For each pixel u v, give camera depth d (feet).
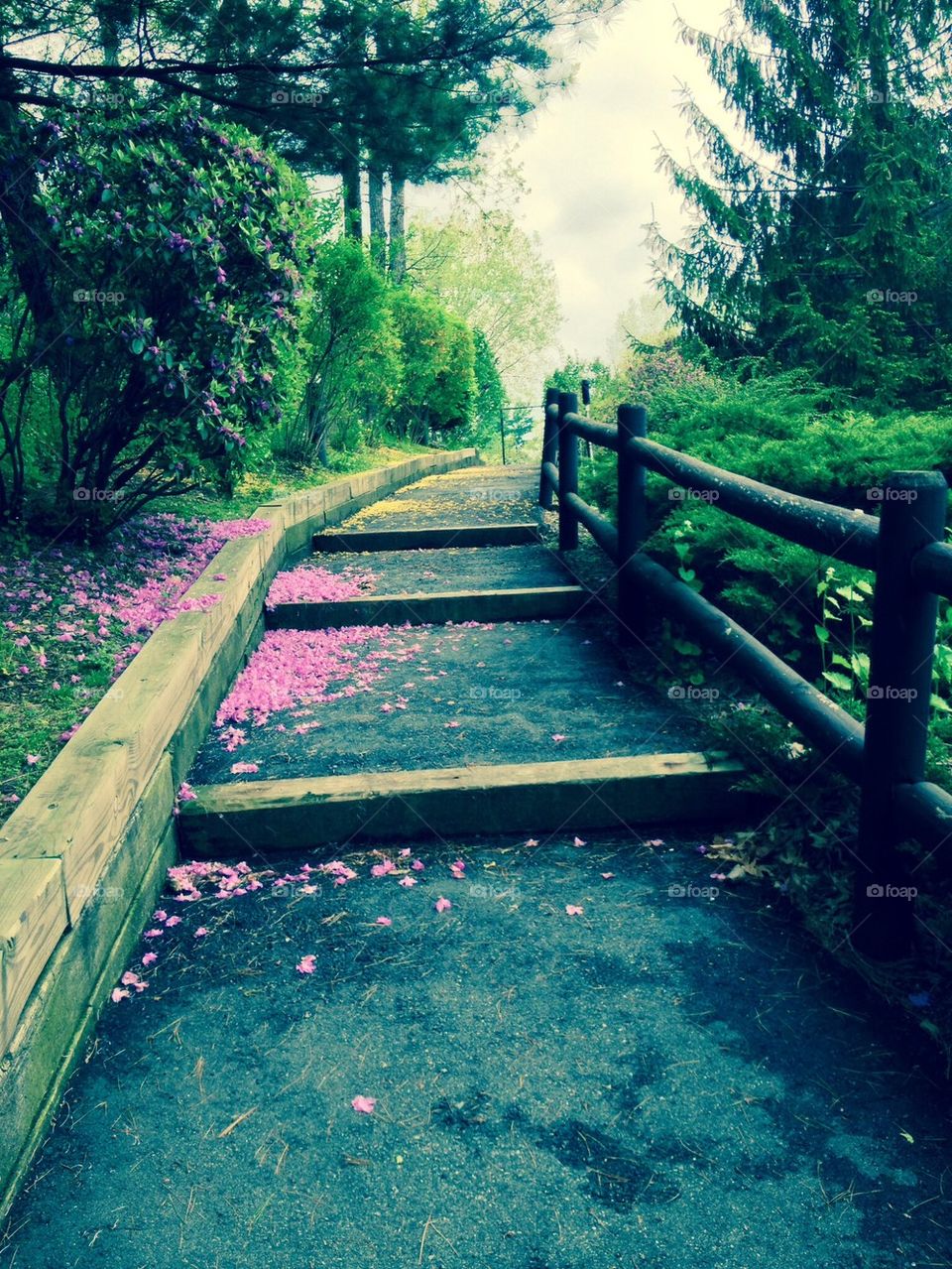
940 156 39.19
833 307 38.01
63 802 7.14
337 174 23.15
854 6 38.42
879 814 7.23
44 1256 5.24
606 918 8.38
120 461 17.94
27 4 17.04
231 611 13.84
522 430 102.01
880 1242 5.20
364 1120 6.18
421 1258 5.19
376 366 38.29
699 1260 5.12
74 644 12.64
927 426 14.21
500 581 18.62
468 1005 7.29
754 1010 7.12
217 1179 5.75
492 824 9.87
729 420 17.10
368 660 15.07
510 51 20.22
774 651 12.22
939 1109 6.12
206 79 19.51
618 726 11.81
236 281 16.71
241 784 10.11
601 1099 6.30
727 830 9.80
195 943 8.20
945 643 10.46
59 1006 6.42
